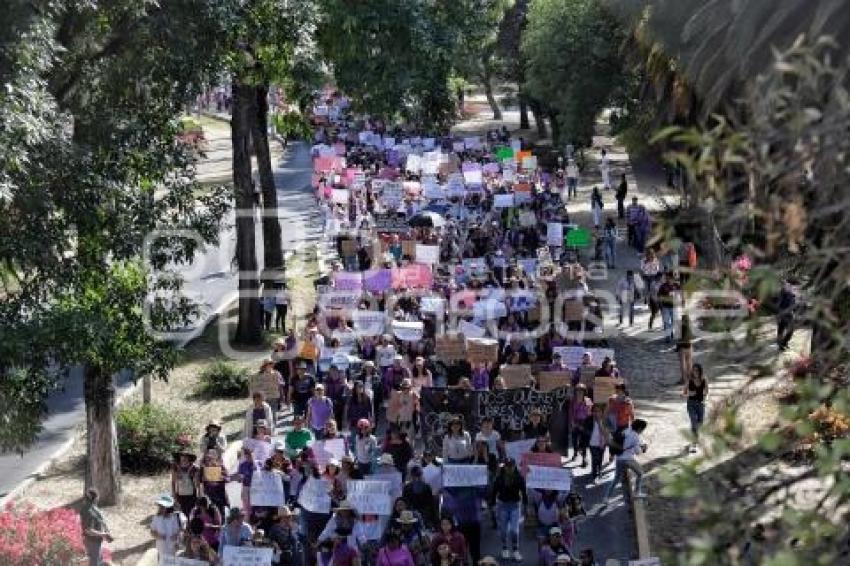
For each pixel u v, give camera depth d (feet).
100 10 80.94
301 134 152.76
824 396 32.50
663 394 118.83
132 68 84.07
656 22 91.40
